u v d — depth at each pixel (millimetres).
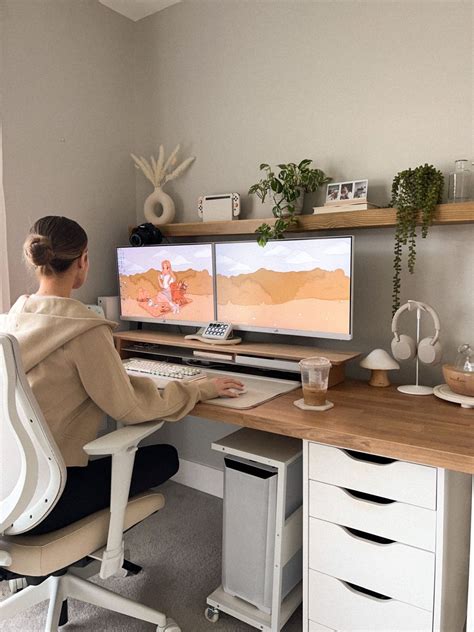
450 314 1851
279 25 2193
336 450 1396
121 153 2725
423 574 1284
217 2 2389
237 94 2354
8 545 1224
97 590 1514
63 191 2443
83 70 2506
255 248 2076
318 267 1909
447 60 1789
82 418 1354
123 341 2467
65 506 1288
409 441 1260
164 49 2621
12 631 1624
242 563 1653
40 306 1360
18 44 2230
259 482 1585
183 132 2576
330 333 1906
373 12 1936
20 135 2252
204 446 2646
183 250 2303
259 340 2322
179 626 1646
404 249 1932
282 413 1523
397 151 1916
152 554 2061
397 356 1808
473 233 1784
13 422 1128
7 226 2213
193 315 2320
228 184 2420
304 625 1510
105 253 2662
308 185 2066
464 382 1576
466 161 1705
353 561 1396
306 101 2137
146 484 1491
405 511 1298
